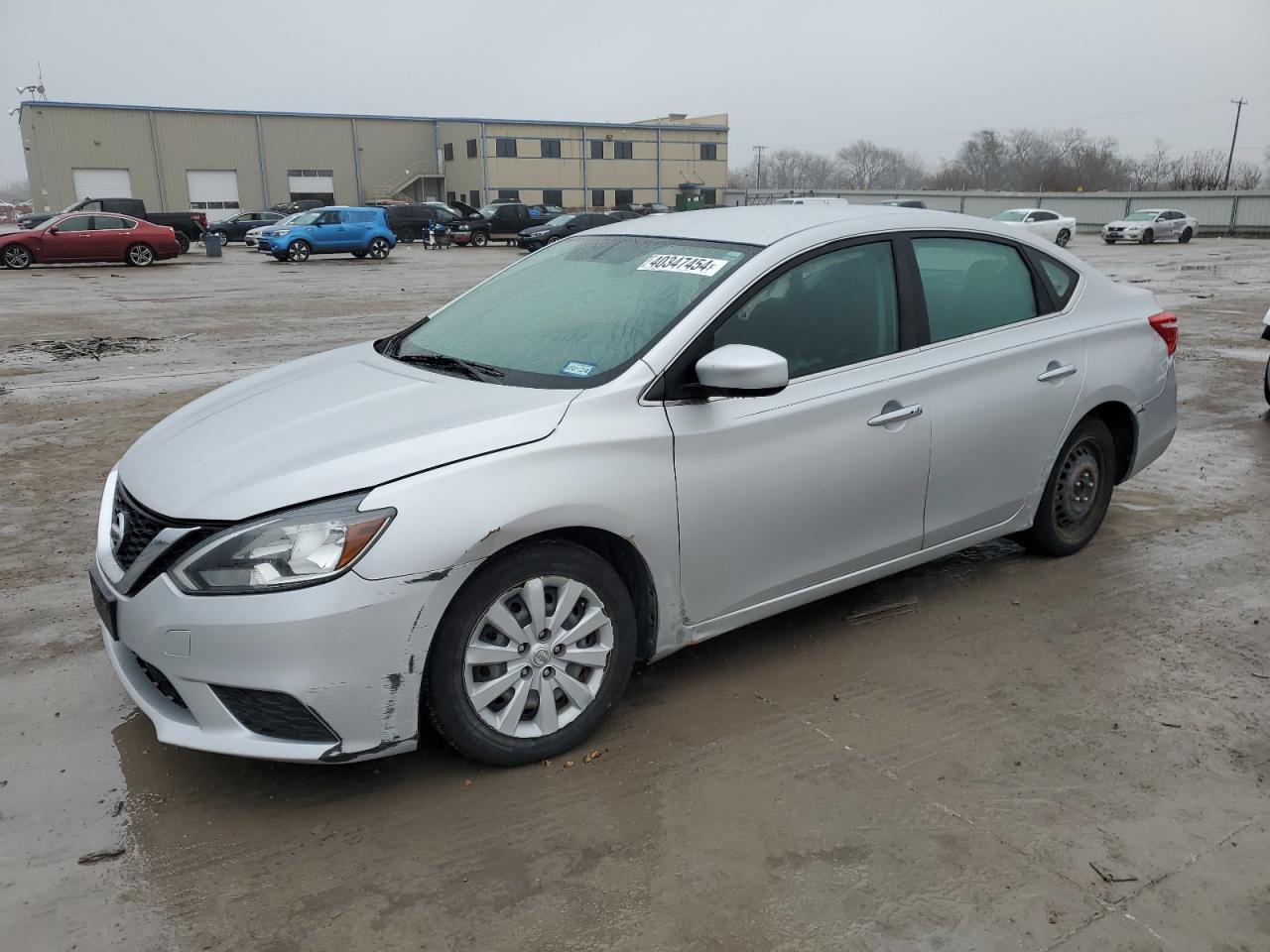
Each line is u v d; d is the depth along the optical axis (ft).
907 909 8.21
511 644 9.82
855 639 13.16
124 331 43.78
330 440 9.71
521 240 117.08
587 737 10.64
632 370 10.44
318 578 8.70
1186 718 11.25
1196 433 24.76
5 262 84.07
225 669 8.76
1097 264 87.71
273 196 205.98
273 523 8.79
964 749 10.58
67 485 19.99
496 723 9.88
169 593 8.89
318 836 9.12
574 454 9.78
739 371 9.96
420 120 219.20
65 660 12.48
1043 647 12.97
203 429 10.73
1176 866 8.75
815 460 11.54
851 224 12.48
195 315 50.11
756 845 9.00
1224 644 13.12
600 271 12.66
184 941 7.85
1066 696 11.71
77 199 187.32
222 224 141.49
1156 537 17.12
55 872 8.63
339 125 210.18
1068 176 296.92
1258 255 102.53
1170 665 12.51
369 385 11.28
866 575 12.71
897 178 424.87
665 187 235.61
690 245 12.38
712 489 10.76
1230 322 46.32
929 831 9.20
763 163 430.61
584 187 226.17
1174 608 14.23
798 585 11.96
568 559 9.91
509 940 7.87
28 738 10.73
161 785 9.89
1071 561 15.93
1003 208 182.60
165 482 9.71
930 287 12.96
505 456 9.44
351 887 8.47
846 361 12.03
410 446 9.34
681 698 11.59
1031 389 13.84
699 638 11.32
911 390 12.42
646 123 230.07
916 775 10.09
